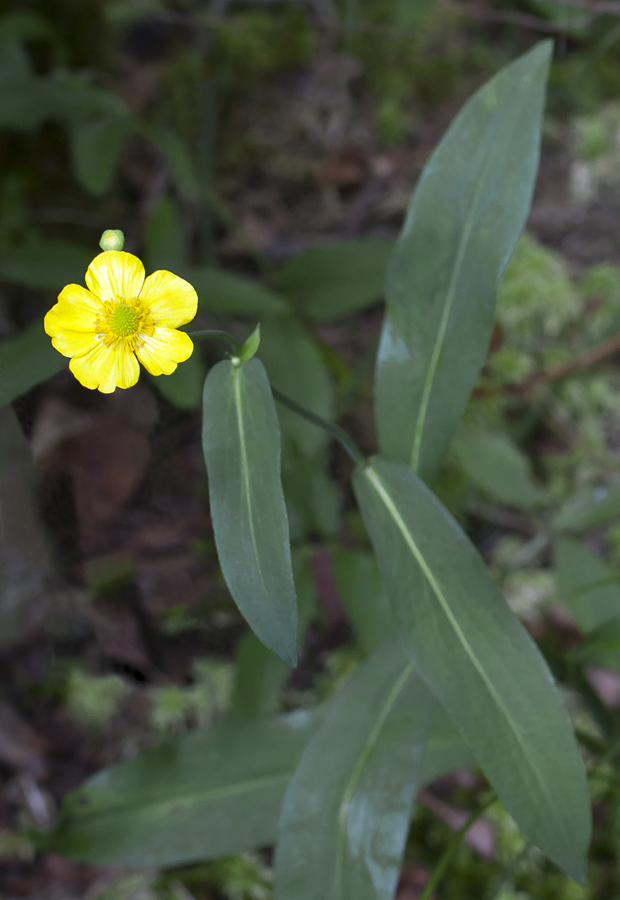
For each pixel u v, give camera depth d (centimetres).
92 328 29
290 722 36
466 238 32
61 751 42
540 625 45
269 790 35
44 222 51
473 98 32
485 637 31
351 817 32
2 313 47
